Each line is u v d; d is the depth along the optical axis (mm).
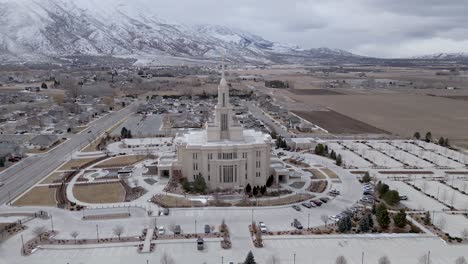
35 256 132750
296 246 138750
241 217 162125
